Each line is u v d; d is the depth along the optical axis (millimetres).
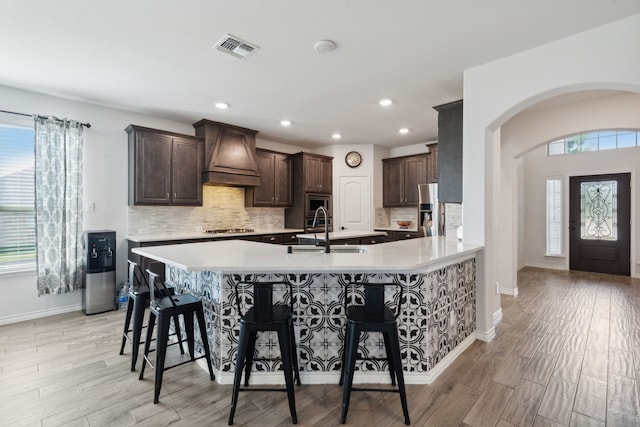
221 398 2000
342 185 6188
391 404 1941
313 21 2174
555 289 4848
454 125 3328
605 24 2186
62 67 2857
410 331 2201
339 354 2199
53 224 3498
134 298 2395
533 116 4035
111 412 1858
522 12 2062
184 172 4328
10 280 3354
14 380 2203
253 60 2734
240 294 2158
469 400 1981
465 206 2959
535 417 1816
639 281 5367
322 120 4547
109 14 2082
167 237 3998
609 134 5980
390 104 3865
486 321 2873
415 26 2232
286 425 1754
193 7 2014
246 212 5461
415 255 2346
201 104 3850
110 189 3988
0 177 3348
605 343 2816
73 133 3631
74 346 2760
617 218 5910
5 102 3303
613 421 1779
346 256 2314
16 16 2094
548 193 6695
